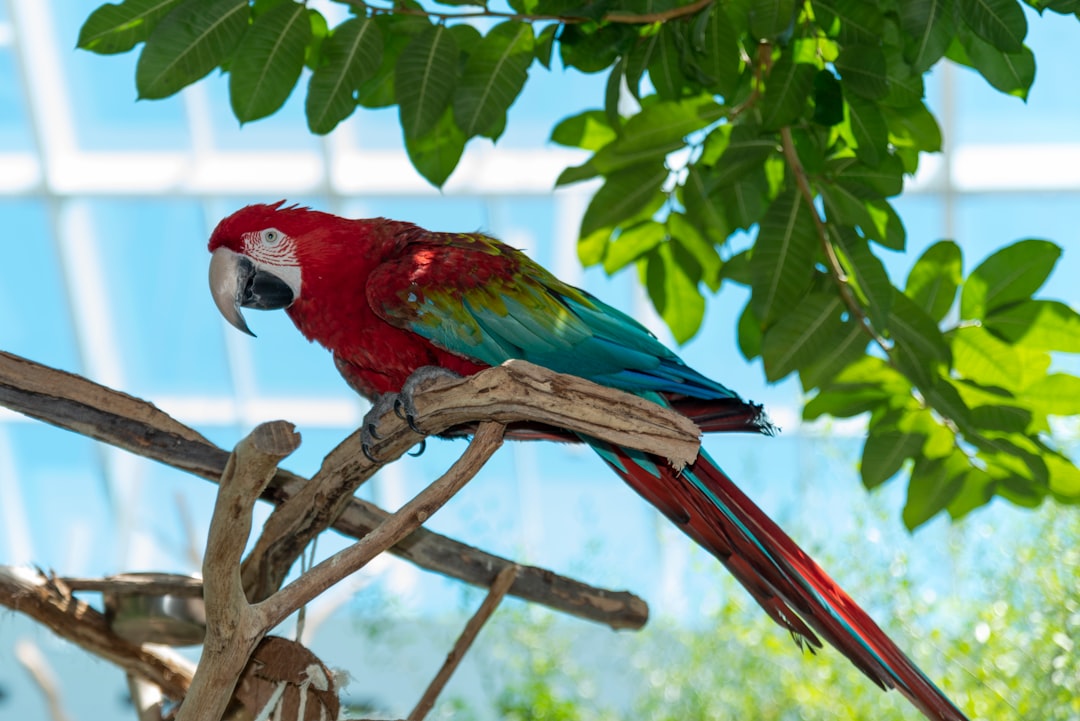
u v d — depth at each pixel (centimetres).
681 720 627
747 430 276
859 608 247
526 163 756
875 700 543
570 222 768
